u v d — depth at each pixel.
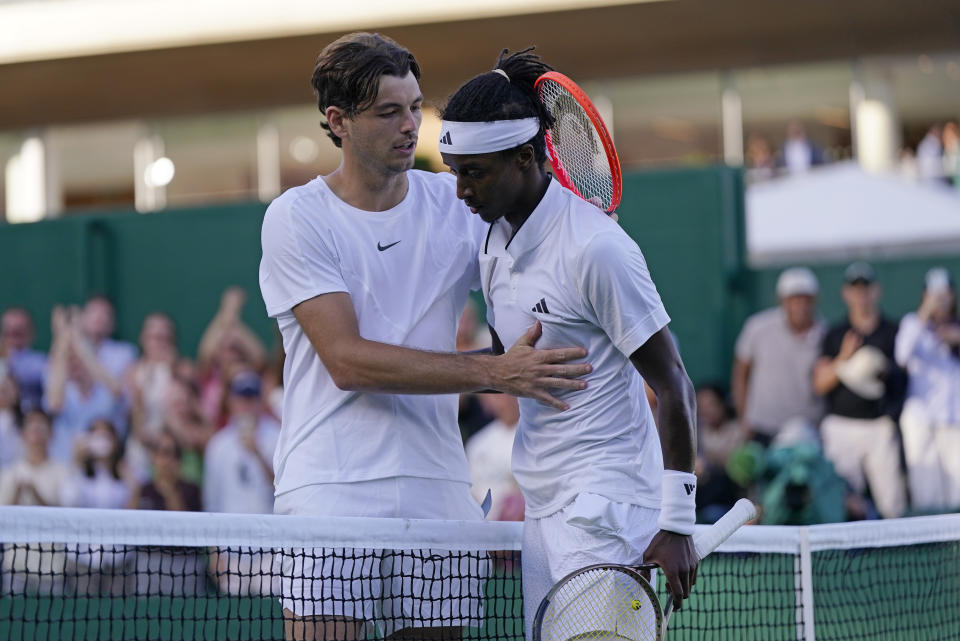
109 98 67.19
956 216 44.62
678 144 62.16
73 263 46.22
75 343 43.44
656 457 12.41
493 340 13.05
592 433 12.09
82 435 42.06
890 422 36.84
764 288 44.12
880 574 24.92
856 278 37.31
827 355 37.47
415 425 13.59
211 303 45.38
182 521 12.02
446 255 13.88
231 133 67.12
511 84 11.88
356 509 13.23
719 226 43.22
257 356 44.09
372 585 13.60
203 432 41.50
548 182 12.23
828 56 60.25
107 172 68.50
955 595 23.53
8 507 11.45
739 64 61.00
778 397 38.81
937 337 38.47
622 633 11.79
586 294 11.74
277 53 63.78
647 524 12.12
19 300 46.19
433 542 12.94
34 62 65.38
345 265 13.35
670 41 60.34
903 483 37.19
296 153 66.56
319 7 61.88
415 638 13.73
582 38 60.62
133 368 42.84
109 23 64.38
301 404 13.60
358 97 13.01
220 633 25.12
